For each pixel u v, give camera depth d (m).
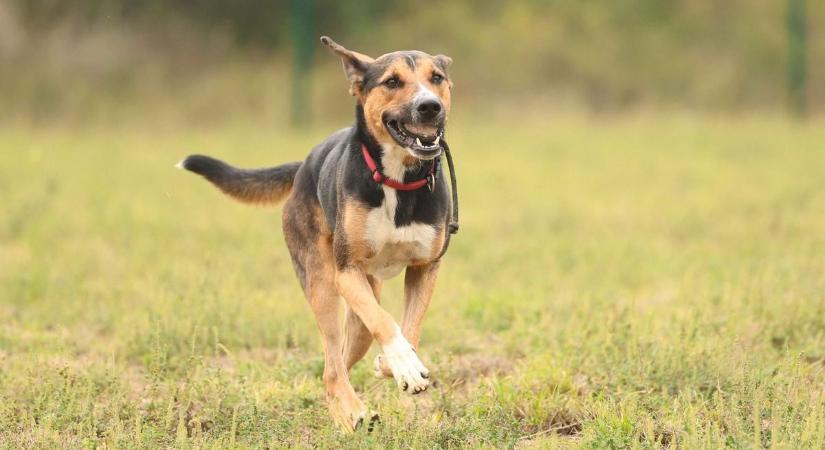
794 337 9.68
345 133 8.49
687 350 8.61
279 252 14.47
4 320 11.07
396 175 7.73
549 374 8.52
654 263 13.80
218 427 7.62
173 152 26.98
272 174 9.14
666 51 37.88
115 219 17.36
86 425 7.61
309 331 10.35
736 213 18.02
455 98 35.62
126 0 35.59
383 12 36.94
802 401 7.43
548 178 22.97
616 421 7.35
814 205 18.11
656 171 24.00
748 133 31.16
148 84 34.34
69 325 10.88
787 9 38.12
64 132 31.31
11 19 34.03
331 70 35.03
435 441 7.31
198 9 36.12
